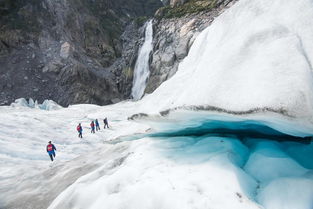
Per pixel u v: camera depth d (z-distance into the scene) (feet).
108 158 17.84
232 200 9.39
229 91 11.15
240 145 14.83
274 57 11.01
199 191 10.07
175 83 17.08
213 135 16.92
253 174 11.78
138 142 18.33
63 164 20.57
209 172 11.16
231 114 10.57
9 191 17.88
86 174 15.02
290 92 9.42
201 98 11.71
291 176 10.67
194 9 106.22
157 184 10.93
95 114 71.36
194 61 20.33
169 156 13.99
